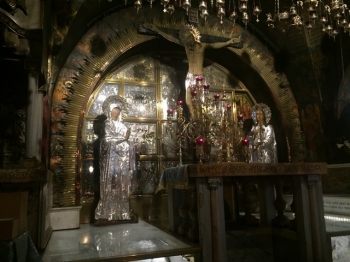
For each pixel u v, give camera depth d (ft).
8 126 16.69
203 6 15.33
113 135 20.99
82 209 21.24
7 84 16.87
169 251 13.03
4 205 10.06
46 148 18.33
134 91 24.02
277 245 16.93
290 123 26.27
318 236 14.53
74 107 21.01
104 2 21.49
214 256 13.19
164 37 22.86
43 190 14.85
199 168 13.32
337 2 16.53
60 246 14.60
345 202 20.77
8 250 8.89
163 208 23.08
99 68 21.93
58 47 19.43
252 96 27.73
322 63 24.79
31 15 14.21
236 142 17.80
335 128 24.30
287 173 14.38
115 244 14.66
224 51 25.41
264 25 25.75
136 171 22.98
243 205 19.52
